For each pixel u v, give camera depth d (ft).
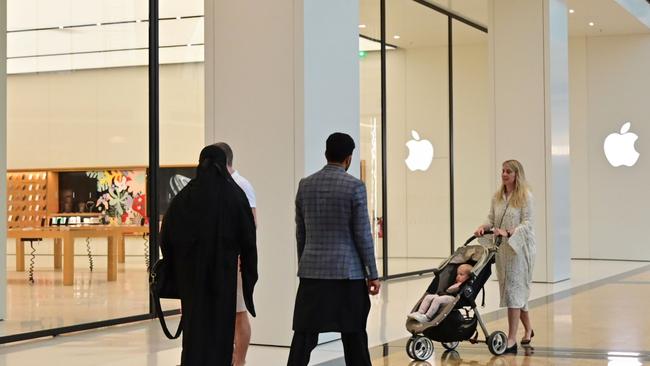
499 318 35.04
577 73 71.10
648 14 67.46
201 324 19.04
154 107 36.99
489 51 51.80
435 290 27.17
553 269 50.08
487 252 26.55
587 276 54.54
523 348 28.37
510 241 27.30
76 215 33.94
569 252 52.47
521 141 50.88
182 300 19.38
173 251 19.56
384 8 53.72
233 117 29.25
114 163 35.45
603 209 70.49
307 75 28.40
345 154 20.26
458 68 61.93
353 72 30.63
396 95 55.16
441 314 25.95
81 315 33.55
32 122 33.32
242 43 29.17
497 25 51.67
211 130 29.63
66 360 26.78
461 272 26.63
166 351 28.40
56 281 32.99
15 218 32.50
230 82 29.32
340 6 30.12
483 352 27.66
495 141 51.52
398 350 28.07
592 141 70.74
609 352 27.45
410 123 56.49
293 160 28.32
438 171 59.57
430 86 58.59
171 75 37.91
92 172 34.60
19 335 30.50
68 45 34.27
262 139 28.81
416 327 25.95
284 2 28.58
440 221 59.77
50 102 33.76
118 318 34.94
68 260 33.42
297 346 19.79
